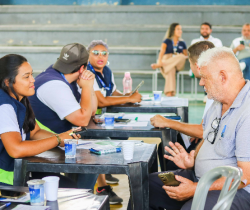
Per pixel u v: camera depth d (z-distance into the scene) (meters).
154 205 1.90
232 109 1.63
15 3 9.67
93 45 3.30
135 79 8.47
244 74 6.67
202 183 1.08
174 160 1.98
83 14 8.92
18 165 1.65
